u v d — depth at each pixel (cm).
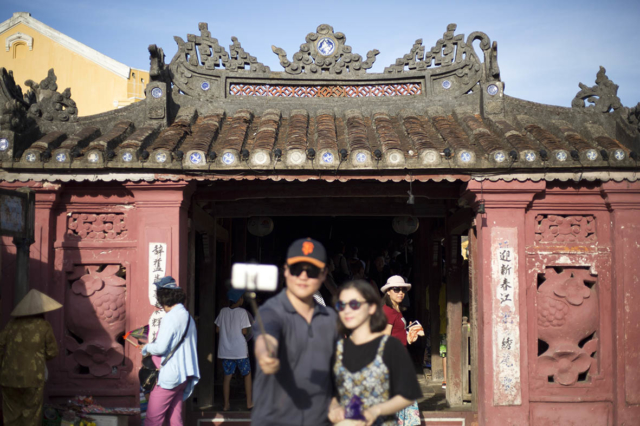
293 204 785
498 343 607
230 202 784
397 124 720
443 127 687
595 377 619
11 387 532
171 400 548
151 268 610
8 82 640
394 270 1279
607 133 692
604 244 628
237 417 666
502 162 582
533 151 582
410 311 1224
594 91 704
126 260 633
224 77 766
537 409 617
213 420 665
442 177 597
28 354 535
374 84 777
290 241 1423
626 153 599
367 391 331
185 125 685
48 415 605
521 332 609
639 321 612
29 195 564
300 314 331
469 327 734
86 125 691
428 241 927
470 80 748
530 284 624
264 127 683
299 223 1428
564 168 590
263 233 853
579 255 626
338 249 1425
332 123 710
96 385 631
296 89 777
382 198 786
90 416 614
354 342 344
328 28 776
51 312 629
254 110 764
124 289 638
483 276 612
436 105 757
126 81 1817
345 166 582
